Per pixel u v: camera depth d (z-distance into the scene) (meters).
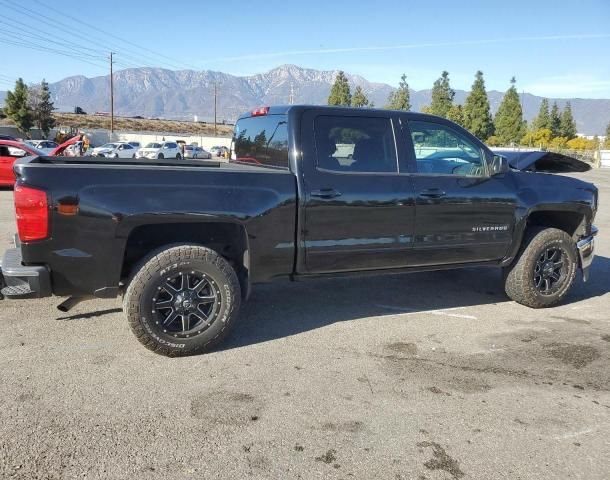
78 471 2.59
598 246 8.95
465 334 4.61
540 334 4.65
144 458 2.71
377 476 2.63
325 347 4.24
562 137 69.25
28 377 3.55
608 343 4.46
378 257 4.52
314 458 2.76
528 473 2.69
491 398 3.46
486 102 60.28
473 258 4.98
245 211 3.94
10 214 10.47
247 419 3.11
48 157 4.36
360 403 3.34
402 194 4.48
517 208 5.03
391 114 4.58
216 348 4.14
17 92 57.28
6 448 2.76
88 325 4.54
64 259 3.54
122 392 3.39
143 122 105.75
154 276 3.74
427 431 3.04
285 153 4.29
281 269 4.23
